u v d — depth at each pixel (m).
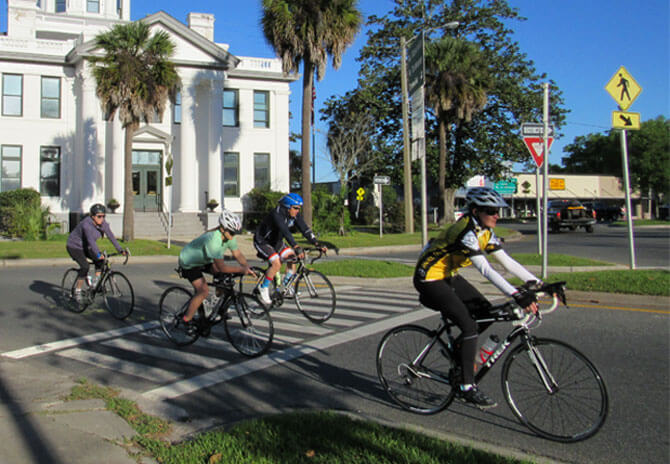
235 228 6.35
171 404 4.85
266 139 34.03
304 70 23.94
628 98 11.35
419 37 13.91
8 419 4.22
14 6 35.56
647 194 65.62
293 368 5.93
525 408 4.20
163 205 31.77
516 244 22.78
